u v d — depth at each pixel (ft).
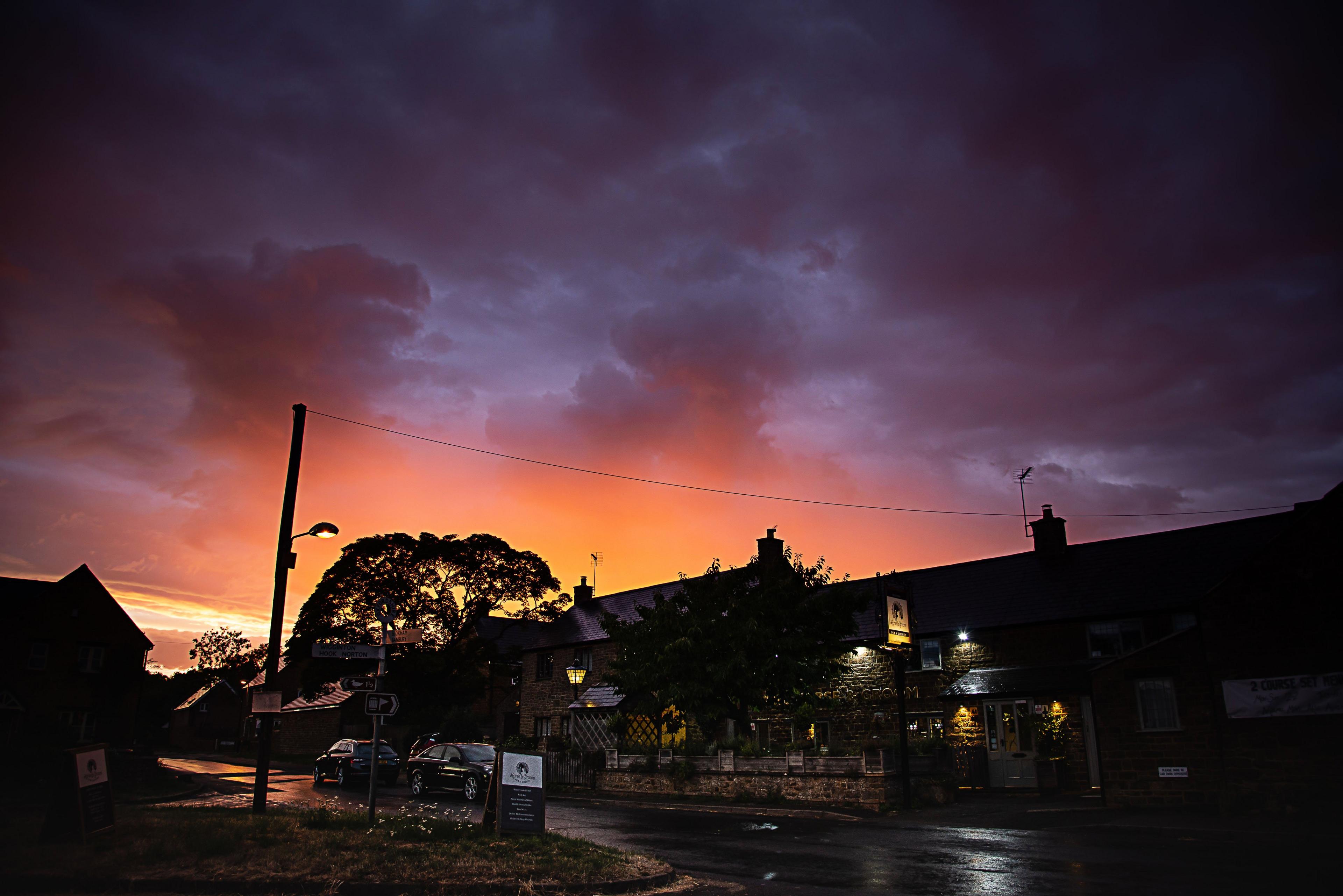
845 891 36.52
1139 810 64.59
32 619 137.39
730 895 35.99
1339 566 59.16
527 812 46.75
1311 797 57.67
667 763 89.86
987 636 93.35
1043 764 79.00
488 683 158.20
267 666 57.00
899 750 76.13
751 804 76.23
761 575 93.20
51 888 31.45
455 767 81.00
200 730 218.18
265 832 42.14
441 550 147.84
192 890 31.76
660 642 90.07
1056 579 95.61
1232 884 36.60
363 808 71.05
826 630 86.38
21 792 73.05
